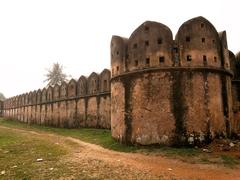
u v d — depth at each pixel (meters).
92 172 10.22
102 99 24.86
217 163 11.92
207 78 15.58
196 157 12.77
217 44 16.58
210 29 16.36
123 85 17.16
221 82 16.27
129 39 17.31
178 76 15.45
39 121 35.47
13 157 12.81
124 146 15.92
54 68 50.53
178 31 16.19
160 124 15.11
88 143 18.30
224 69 16.61
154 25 16.42
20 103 43.06
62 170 10.47
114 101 18.00
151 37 16.33
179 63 15.70
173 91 15.30
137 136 15.70
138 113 15.92
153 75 15.80
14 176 9.89
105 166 11.11
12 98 47.47
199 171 10.89
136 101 16.16
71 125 28.48
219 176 10.27
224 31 17.52
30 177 9.72
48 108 33.53
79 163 11.57
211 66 15.82
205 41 16.02
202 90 15.33
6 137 19.47
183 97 15.16
